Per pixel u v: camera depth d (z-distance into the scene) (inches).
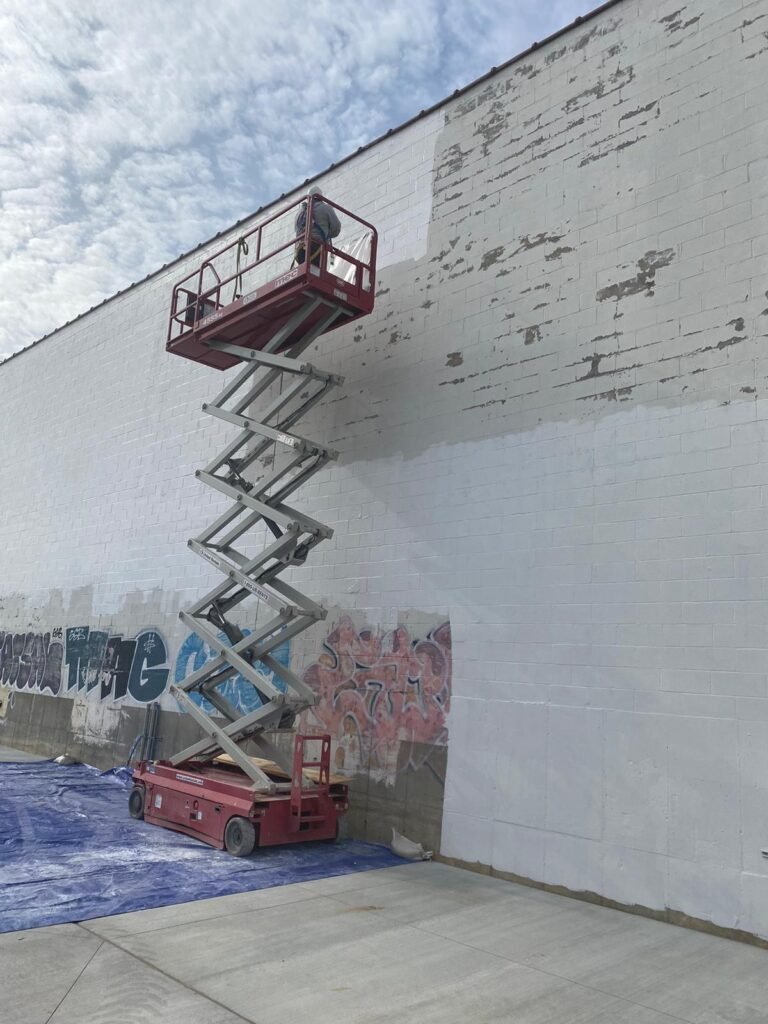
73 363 665.6
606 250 299.0
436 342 355.6
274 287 335.9
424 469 346.9
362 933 205.3
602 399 287.9
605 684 265.7
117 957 177.2
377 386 379.2
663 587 258.1
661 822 243.1
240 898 232.7
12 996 152.6
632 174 296.7
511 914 233.3
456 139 371.2
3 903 214.5
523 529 302.4
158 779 342.6
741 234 261.3
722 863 227.9
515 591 299.6
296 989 164.9
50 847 287.4
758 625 234.5
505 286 332.2
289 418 355.3
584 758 265.9
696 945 214.5
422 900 242.8
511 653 295.4
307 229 326.3
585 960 195.5
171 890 236.4
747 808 226.5
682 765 242.2
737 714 233.9
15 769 499.8
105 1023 142.6
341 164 435.2
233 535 362.0
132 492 555.2
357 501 374.3
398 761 326.3
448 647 318.3
